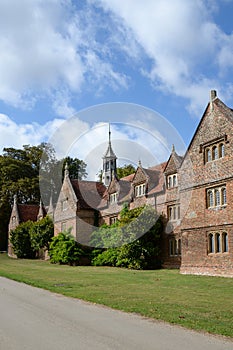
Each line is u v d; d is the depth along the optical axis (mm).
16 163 61688
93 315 9961
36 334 7941
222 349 6898
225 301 12266
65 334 7938
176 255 26719
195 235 22844
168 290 15086
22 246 45969
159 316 9672
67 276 21203
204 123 23016
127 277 20594
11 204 59438
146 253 27344
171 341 7402
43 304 11742
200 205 22750
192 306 11227
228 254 20469
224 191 21359
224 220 20859
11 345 7113
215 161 21938
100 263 31406
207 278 19766
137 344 7184
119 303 11703
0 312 10406
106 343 7246
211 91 22750
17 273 23141
